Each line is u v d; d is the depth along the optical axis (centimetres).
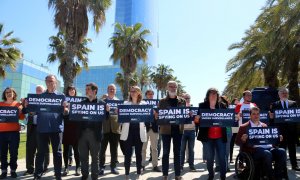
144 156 862
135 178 745
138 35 3189
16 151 742
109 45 3212
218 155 671
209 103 690
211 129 675
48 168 871
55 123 658
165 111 671
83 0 1886
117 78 4472
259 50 1728
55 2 1897
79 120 651
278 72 1884
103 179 731
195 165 971
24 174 770
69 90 879
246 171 675
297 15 1414
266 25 1592
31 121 767
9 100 761
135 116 687
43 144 667
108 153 1288
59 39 3216
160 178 749
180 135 685
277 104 852
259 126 698
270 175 635
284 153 663
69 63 1891
